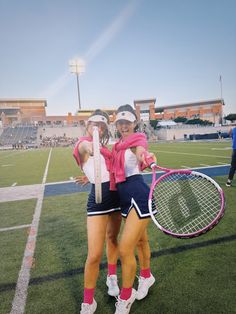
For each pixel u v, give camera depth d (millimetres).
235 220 4281
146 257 2436
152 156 2016
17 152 33188
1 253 3553
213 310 2201
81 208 5578
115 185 2264
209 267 2879
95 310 2311
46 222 4773
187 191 2611
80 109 65062
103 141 2383
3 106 69000
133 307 2299
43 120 64250
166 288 2539
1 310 2393
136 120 2268
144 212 2113
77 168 12781
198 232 1859
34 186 8523
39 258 3354
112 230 2467
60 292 2617
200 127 53188
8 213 5512
